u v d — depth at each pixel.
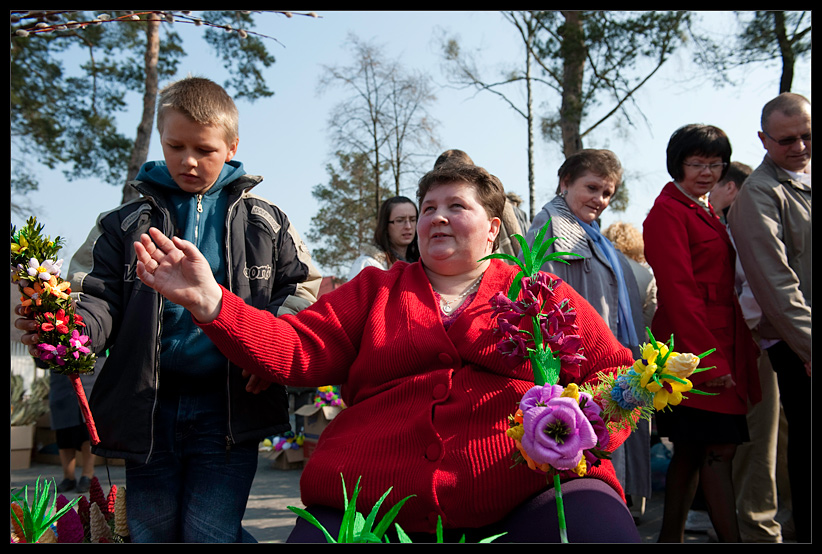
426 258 2.20
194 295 1.91
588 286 3.34
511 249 3.64
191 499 2.27
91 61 14.43
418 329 2.07
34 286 2.01
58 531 2.07
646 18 12.98
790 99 3.22
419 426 1.91
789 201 3.20
